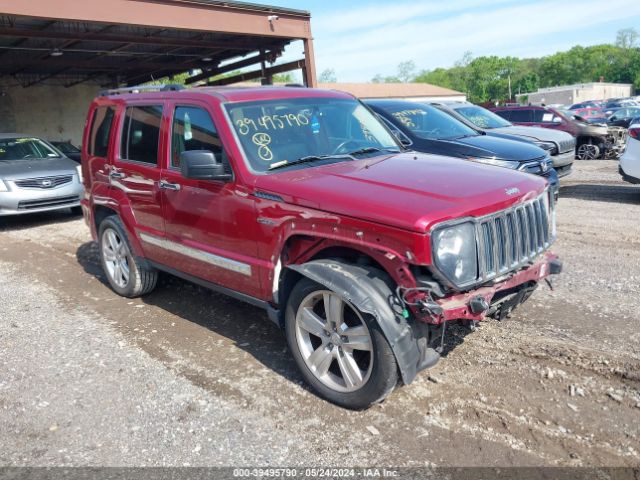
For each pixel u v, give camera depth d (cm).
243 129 421
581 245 696
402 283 318
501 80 13350
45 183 1002
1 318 542
